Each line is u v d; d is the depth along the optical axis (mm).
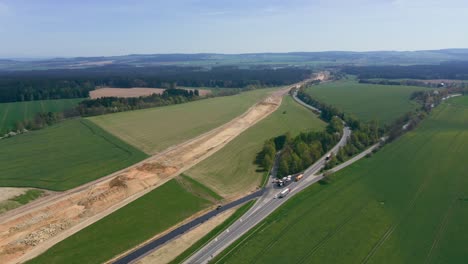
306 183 112125
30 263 71750
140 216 90188
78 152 131500
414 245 77312
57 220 86000
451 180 109750
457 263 70875
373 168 122625
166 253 76938
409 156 131750
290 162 121625
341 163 128750
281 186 110125
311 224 86812
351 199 99875
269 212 94062
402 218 88688
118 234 82625
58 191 100375
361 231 83188
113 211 91625
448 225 84688
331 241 79250
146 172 113000
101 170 115062
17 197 95438
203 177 114688
